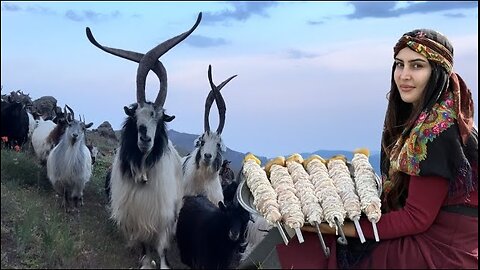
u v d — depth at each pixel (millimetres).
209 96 3996
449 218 2217
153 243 2947
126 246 2846
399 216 2201
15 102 4738
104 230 2881
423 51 2271
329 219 2180
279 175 2438
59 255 2260
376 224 2207
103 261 2385
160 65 3014
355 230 2238
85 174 3820
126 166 2932
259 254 2312
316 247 2248
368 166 2465
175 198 3074
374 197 2232
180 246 3053
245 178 2592
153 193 2924
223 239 2943
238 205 2971
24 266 2154
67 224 2648
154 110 2961
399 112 2504
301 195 2314
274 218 2219
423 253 2174
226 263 2969
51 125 5125
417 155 2195
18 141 4746
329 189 2311
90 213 3297
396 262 2176
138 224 2906
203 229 2951
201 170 3957
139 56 3006
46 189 3617
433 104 2254
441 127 2199
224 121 4055
